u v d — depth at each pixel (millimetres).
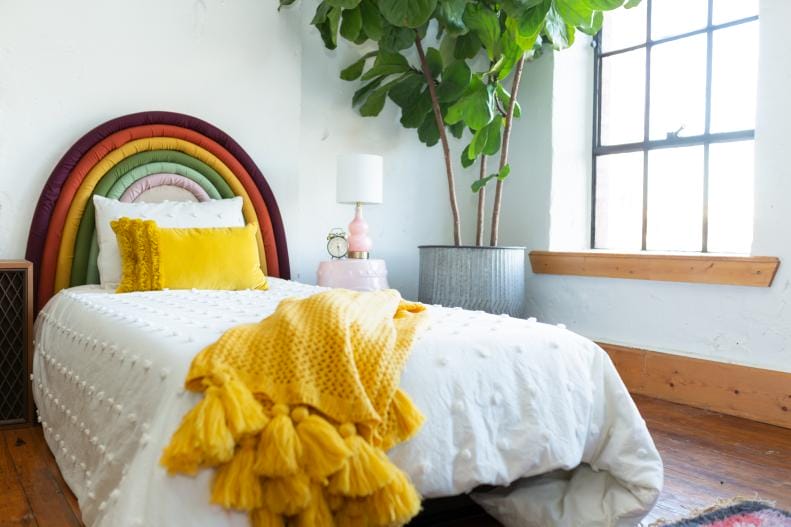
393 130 4023
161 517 1116
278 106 3559
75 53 3010
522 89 4012
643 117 3648
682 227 3455
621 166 3770
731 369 2873
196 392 1243
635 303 3379
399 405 1335
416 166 4121
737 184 3199
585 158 3943
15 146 2887
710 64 3309
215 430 1128
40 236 2848
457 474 1425
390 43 3383
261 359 1292
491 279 3346
